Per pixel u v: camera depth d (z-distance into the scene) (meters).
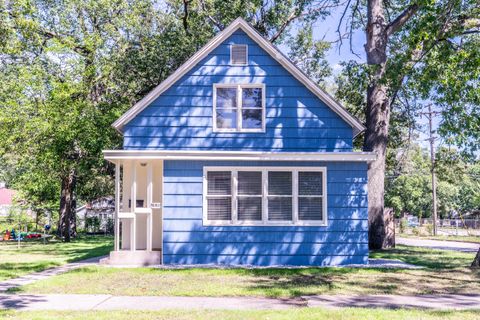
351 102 27.97
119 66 24.20
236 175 14.78
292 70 15.17
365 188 14.84
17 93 22.67
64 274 12.45
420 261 16.06
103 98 25.08
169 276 12.09
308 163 14.87
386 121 20.34
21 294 9.76
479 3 15.53
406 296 9.84
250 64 15.30
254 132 15.06
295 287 10.58
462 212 67.62
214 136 15.00
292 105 15.20
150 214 14.85
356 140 29.31
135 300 9.15
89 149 22.55
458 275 12.72
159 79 25.45
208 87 15.18
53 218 43.00
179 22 26.50
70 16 25.66
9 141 22.75
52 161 23.48
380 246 19.95
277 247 14.56
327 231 14.66
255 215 14.71
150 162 15.02
